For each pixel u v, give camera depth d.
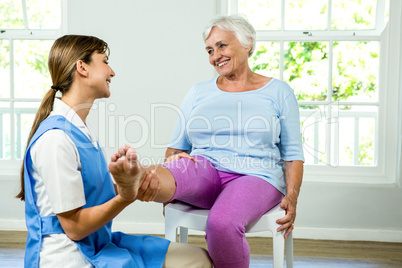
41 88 3.79
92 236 1.36
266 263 2.82
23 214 3.52
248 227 1.80
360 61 3.43
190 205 1.94
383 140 3.35
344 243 3.25
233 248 1.57
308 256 2.96
